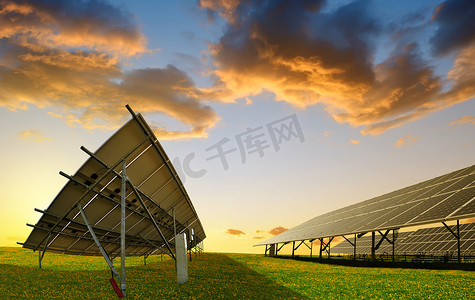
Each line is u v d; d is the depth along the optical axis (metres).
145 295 12.59
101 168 12.01
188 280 16.88
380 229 22.72
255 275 20.59
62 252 15.98
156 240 26.45
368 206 37.75
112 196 13.85
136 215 17.19
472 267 20.06
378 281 17.06
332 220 43.28
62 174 10.95
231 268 25.44
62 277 16.84
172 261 31.83
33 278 15.95
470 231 33.31
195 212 29.41
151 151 13.70
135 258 36.94
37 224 12.89
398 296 12.91
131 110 11.16
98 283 15.21
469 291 13.32
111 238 18.14
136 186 14.68
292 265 29.98
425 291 13.67
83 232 15.33
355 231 26.78
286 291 14.33
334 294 13.62
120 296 11.49
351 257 40.66
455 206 17.98
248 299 12.39
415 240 41.34
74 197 12.34
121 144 11.94
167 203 19.58
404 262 24.92
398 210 25.88
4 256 30.33
